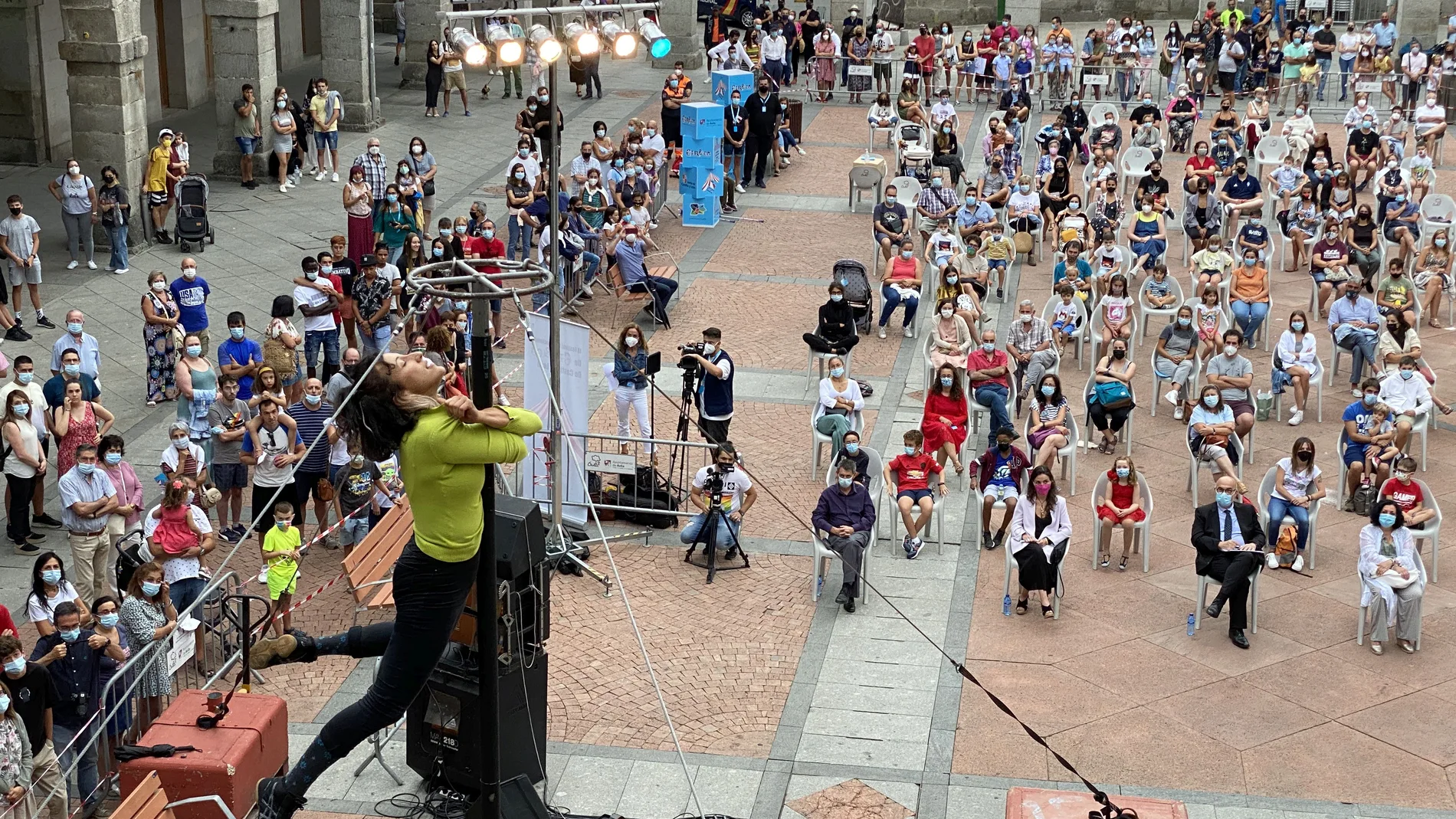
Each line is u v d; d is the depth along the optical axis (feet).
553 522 54.75
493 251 77.82
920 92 138.00
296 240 91.86
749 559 55.62
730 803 41.34
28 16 103.24
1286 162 108.27
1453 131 129.59
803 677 47.75
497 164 111.55
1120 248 81.61
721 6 159.02
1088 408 64.75
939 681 47.57
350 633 26.09
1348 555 56.18
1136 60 135.13
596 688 46.93
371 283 70.85
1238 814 40.81
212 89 130.31
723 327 80.28
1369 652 49.37
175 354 67.21
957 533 57.77
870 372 74.64
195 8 125.59
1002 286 86.89
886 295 78.74
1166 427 68.39
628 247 80.02
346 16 116.47
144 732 40.57
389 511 52.06
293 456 54.13
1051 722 45.29
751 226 100.01
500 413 22.62
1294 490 54.95
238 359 61.31
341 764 42.83
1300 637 50.31
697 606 52.19
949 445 61.77
